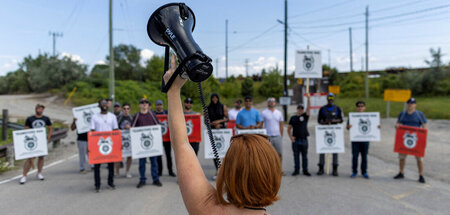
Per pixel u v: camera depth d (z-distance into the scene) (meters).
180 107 1.30
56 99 34.44
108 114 7.15
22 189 6.65
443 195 6.18
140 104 7.22
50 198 6.05
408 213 5.27
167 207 5.58
